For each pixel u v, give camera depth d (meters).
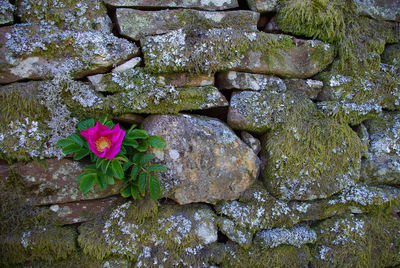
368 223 0.71
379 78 0.71
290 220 0.68
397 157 0.72
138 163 0.61
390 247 0.72
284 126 0.67
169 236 0.63
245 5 0.70
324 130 0.68
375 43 0.71
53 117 0.60
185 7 0.65
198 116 0.67
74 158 0.57
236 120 0.67
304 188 0.67
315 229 0.71
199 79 0.66
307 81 0.69
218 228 0.67
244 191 0.68
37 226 0.61
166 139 0.63
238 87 0.67
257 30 0.67
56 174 0.61
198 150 0.64
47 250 0.61
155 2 0.64
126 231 0.63
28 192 0.60
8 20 0.58
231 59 0.65
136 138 0.61
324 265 0.69
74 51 0.60
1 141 0.58
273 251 0.67
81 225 0.63
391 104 0.73
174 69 0.63
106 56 0.61
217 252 0.65
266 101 0.67
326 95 0.70
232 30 0.65
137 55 0.64
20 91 0.58
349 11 0.70
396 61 0.73
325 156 0.68
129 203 0.64
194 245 0.65
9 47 0.58
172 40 0.62
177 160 0.63
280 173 0.67
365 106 0.70
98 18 0.62
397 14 0.73
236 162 0.66
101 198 0.64
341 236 0.70
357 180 0.71
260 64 0.67
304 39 0.70
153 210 0.64
